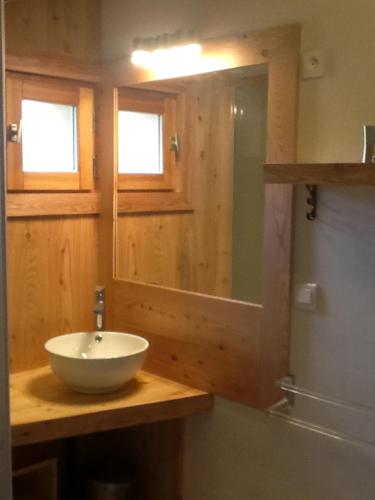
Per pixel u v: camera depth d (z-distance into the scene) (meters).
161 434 2.91
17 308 2.84
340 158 2.11
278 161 2.28
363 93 2.04
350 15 2.05
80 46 2.94
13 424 2.27
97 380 2.49
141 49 2.68
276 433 2.40
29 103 2.81
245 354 2.47
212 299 2.59
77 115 2.98
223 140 2.55
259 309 2.39
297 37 2.19
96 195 3.07
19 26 2.71
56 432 2.35
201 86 2.62
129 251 2.99
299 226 2.24
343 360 2.15
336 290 2.15
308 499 2.32
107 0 2.96
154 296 2.85
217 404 2.62
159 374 2.86
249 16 2.35
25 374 2.84
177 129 2.74
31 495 2.87
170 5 2.66
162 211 2.83
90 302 3.12
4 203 1.05
